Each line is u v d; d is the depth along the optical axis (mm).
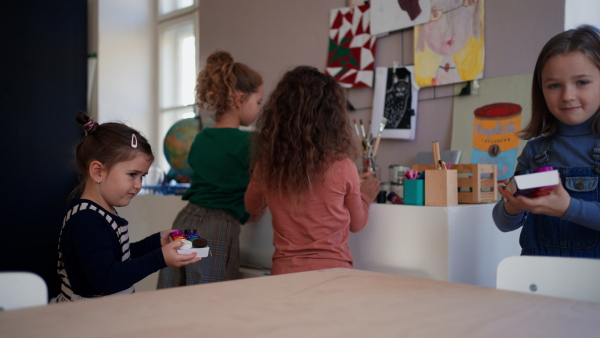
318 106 1303
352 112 2180
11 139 3082
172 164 2600
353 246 1545
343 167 1290
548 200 944
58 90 3252
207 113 2523
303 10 2365
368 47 2115
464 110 1854
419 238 1388
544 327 550
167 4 3520
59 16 3254
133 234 2346
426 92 1960
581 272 758
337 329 532
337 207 1282
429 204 1409
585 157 1105
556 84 1078
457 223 1358
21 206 3107
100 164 1157
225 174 1623
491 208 1503
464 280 1388
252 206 1497
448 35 1881
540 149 1181
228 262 1586
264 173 1336
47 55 3213
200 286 739
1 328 528
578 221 958
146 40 3539
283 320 564
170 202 2146
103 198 1184
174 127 2592
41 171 3180
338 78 2193
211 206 1599
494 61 1787
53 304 630
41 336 500
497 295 693
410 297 679
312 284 757
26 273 685
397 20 2014
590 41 1044
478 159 1792
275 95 1358
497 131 1766
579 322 571
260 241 1777
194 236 1165
